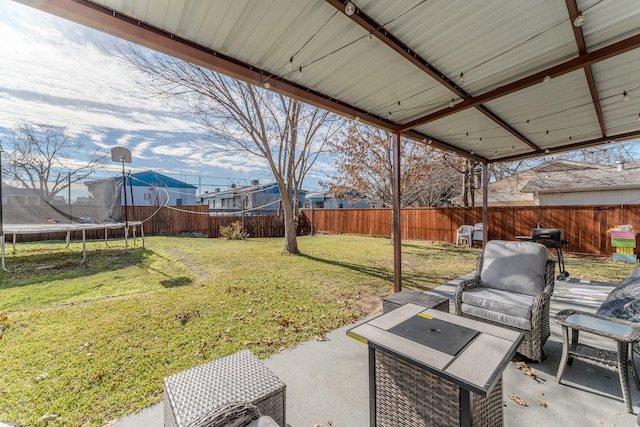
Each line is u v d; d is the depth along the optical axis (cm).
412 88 333
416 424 152
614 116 446
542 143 604
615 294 274
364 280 539
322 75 299
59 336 300
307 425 184
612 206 766
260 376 166
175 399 144
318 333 312
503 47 262
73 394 211
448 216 1074
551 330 318
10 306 390
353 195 1195
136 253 803
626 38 253
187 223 1305
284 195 823
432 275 582
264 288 476
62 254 775
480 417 142
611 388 220
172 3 190
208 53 248
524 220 904
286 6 200
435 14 218
